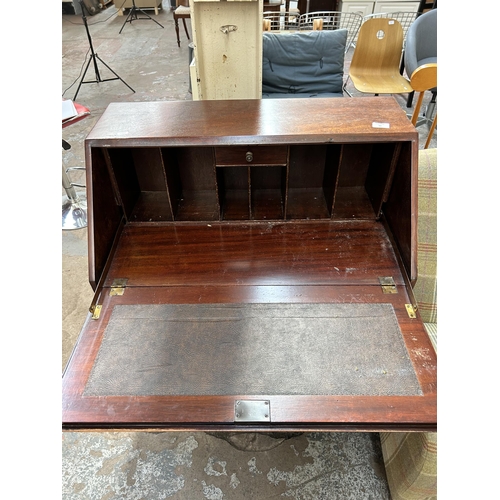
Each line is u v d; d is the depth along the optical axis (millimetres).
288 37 2645
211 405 889
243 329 1031
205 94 2371
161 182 1441
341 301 1092
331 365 953
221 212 1369
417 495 1162
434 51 3000
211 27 2082
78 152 3164
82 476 1370
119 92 4160
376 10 4539
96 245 1137
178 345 1002
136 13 7055
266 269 1187
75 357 982
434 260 1346
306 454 1412
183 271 1188
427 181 1310
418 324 1031
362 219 1340
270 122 1189
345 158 1389
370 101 1324
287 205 1353
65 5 6969
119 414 876
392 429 861
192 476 1364
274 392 906
